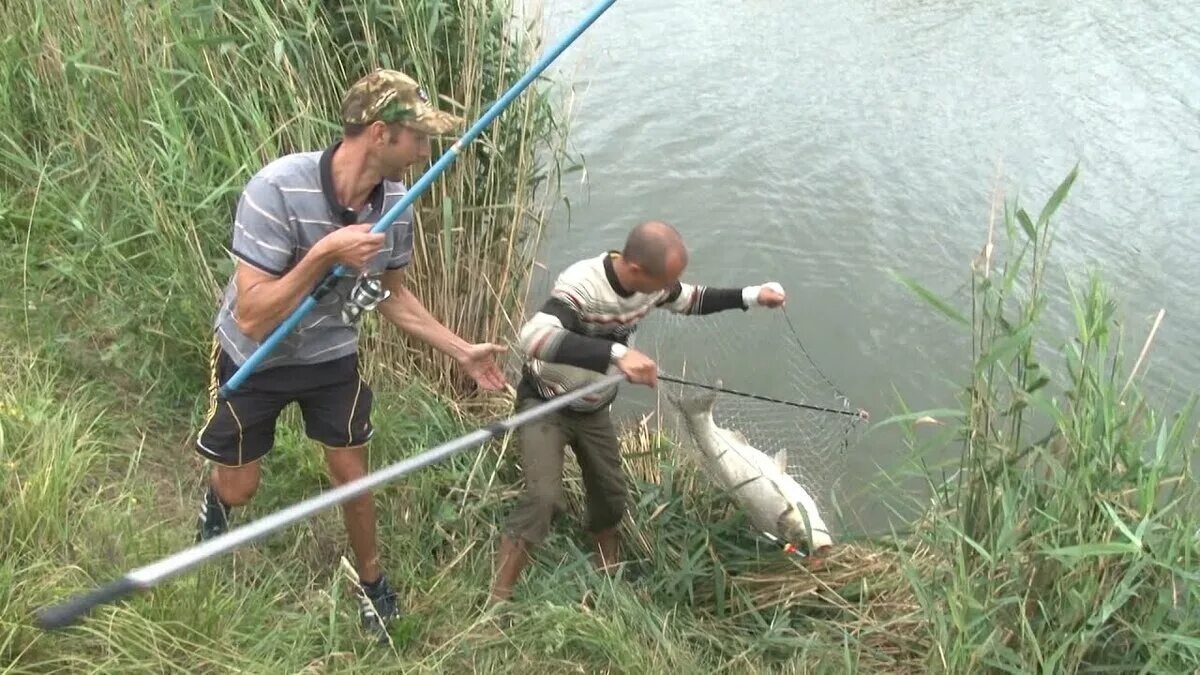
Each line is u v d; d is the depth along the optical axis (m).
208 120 3.95
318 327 2.71
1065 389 3.19
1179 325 5.38
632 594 3.48
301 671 2.71
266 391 2.73
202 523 2.98
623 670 3.02
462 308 4.42
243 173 3.75
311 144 3.90
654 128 7.46
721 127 7.49
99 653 2.52
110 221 4.16
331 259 2.42
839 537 4.08
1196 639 2.62
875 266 6.05
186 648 2.61
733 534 4.09
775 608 3.71
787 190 6.74
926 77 8.30
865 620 3.56
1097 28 9.17
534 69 2.71
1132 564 2.74
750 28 9.33
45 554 2.67
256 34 3.91
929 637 3.32
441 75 4.26
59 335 3.75
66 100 4.20
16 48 4.46
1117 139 7.22
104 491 3.12
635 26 9.34
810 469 4.25
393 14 4.04
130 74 4.03
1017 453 3.01
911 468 3.52
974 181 6.79
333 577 3.16
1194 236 6.13
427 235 4.31
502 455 3.88
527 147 4.45
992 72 8.34
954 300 5.73
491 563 3.50
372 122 2.47
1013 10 9.69
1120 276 5.77
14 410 3.15
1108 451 2.83
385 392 4.04
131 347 3.76
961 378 5.27
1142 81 8.09
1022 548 2.95
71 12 4.20
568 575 3.54
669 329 5.12
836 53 8.79
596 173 6.92
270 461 3.50
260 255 2.49
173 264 3.77
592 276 3.18
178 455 3.52
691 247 6.19
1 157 4.41
